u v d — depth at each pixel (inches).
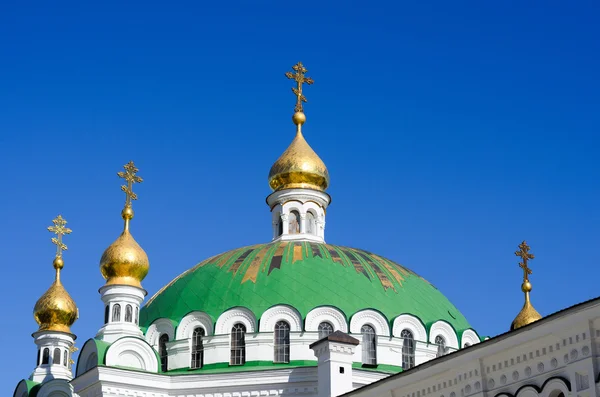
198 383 2303.2
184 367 2377.0
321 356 1985.7
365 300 2427.4
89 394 2278.5
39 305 2829.7
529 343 1441.9
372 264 2596.0
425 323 2452.0
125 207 2576.3
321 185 2923.2
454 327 2504.9
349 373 1969.7
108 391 2239.2
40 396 2605.8
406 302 2477.9
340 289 2437.3
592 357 1347.2
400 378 1681.8
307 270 2491.4
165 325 2453.2
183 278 2618.1
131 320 2431.1
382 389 1722.4
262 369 2287.2
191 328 2412.6
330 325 2368.4
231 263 2571.4
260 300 2404.0
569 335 1385.3
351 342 1985.7
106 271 2477.9
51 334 2800.2
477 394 1520.7
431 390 1622.8
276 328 2368.4
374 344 2373.3
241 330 2380.7
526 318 2719.0
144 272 2495.1
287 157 2918.3
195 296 2481.5
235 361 2353.6
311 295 2410.2
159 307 2527.1
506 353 1482.5
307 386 2258.9
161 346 2445.9
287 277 2464.3
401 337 2396.7
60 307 2822.3
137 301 2453.2
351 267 2544.3
